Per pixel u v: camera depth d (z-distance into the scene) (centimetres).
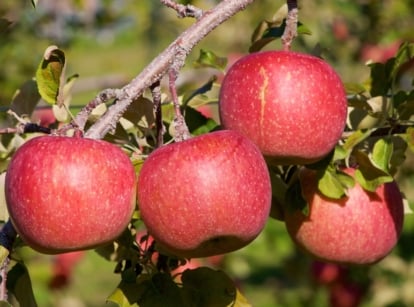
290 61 100
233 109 100
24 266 107
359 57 209
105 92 97
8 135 120
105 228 93
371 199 109
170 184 93
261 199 95
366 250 109
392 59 112
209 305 105
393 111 110
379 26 208
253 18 246
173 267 107
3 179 110
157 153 95
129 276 104
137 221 109
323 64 101
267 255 296
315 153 100
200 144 94
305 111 99
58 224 92
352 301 201
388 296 202
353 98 112
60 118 116
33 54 211
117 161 94
